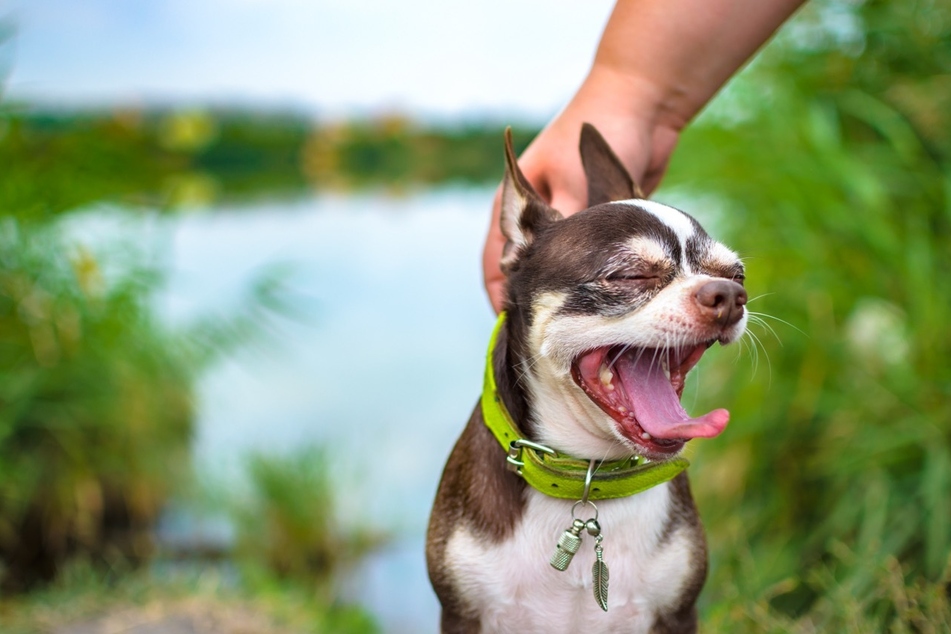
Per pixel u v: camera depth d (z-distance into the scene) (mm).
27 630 733
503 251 548
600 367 505
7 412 903
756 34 582
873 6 825
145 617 753
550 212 541
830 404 749
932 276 736
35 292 962
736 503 790
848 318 766
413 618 869
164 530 1018
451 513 524
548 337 507
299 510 997
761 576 717
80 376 965
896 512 699
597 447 515
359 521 1028
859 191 732
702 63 584
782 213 797
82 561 923
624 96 588
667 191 873
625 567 514
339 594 921
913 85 800
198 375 1148
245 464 1053
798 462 779
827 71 832
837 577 688
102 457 975
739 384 795
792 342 775
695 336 482
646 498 517
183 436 1115
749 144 827
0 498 908
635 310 492
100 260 1035
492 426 519
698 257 509
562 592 515
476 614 521
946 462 683
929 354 720
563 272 508
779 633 614
